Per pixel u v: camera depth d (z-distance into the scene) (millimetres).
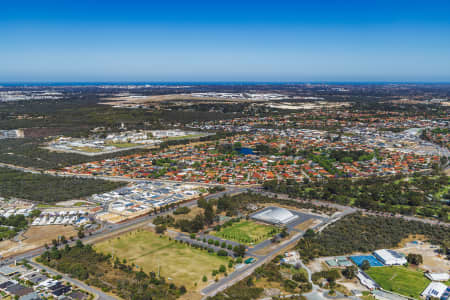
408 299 162875
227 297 160250
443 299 160250
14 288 163250
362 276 179500
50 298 157000
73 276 176375
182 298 159625
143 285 167750
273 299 159750
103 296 160250
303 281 174750
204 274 181250
